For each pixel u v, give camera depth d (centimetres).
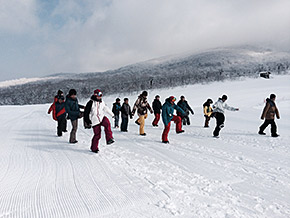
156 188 345
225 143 711
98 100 553
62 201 300
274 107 820
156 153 571
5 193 324
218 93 5169
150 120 1352
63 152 556
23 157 512
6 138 748
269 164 504
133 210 279
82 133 848
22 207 283
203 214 275
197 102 3984
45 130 931
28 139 729
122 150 587
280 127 1077
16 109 2738
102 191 332
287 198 337
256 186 379
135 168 438
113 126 1121
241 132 917
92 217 263
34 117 1631
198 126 1088
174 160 512
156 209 283
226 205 303
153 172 420
